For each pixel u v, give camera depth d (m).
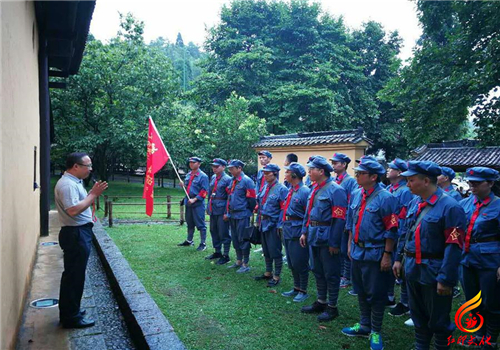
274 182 5.39
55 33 6.52
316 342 3.55
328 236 4.04
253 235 5.44
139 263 6.21
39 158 7.21
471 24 8.14
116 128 15.64
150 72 16.69
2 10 2.53
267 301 4.61
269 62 19.83
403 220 4.40
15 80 3.24
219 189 6.43
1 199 2.42
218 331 3.74
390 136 20.92
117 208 12.95
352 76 20.75
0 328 2.40
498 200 3.53
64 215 3.48
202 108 20.91
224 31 22.05
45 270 5.23
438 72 8.88
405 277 3.13
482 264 3.48
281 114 18.92
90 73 15.30
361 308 3.73
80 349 3.15
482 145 8.01
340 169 5.54
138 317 3.74
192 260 6.49
